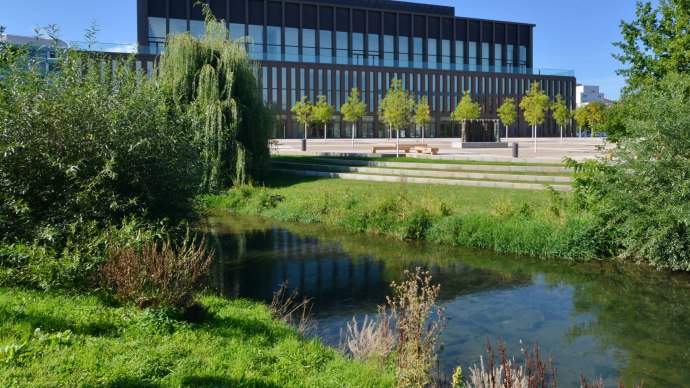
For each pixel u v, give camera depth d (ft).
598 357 24.82
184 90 81.05
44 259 25.94
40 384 15.38
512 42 277.44
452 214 55.26
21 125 31.50
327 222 63.00
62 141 32.63
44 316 20.97
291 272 41.27
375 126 236.63
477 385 18.11
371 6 255.09
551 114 275.59
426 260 44.88
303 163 104.22
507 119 202.69
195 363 18.48
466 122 142.61
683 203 38.58
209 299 29.55
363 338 23.03
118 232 28.40
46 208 31.86
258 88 88.69
